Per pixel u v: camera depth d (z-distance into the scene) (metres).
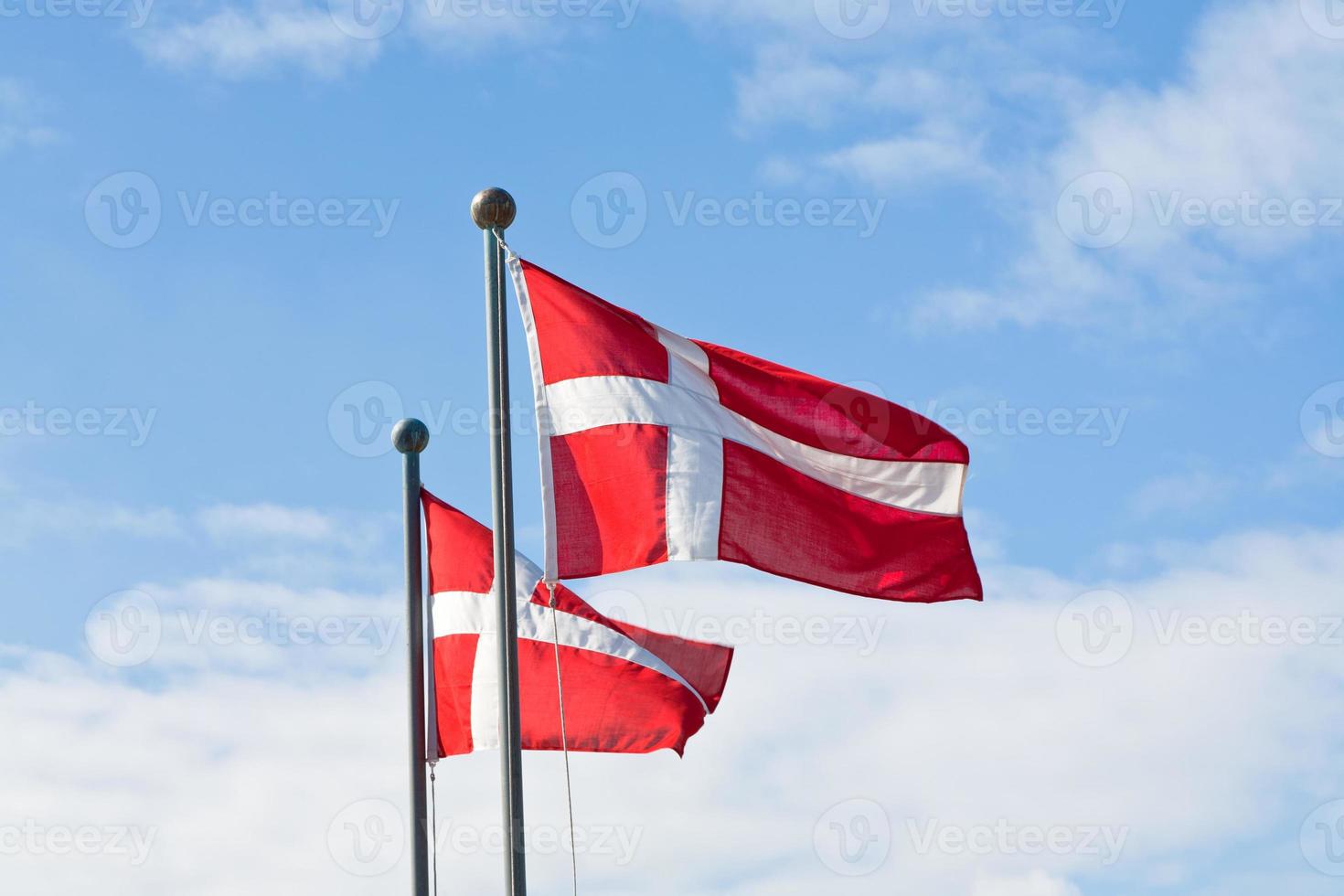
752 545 15.12
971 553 16.05
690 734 18.25
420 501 18.14
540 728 18.17
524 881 12.99
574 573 14.60
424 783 17.38
